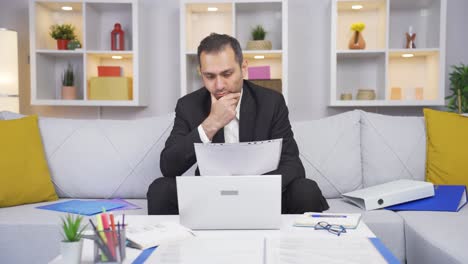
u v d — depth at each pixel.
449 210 1.80
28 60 3.96
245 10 3.74
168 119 2.22
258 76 3.44
